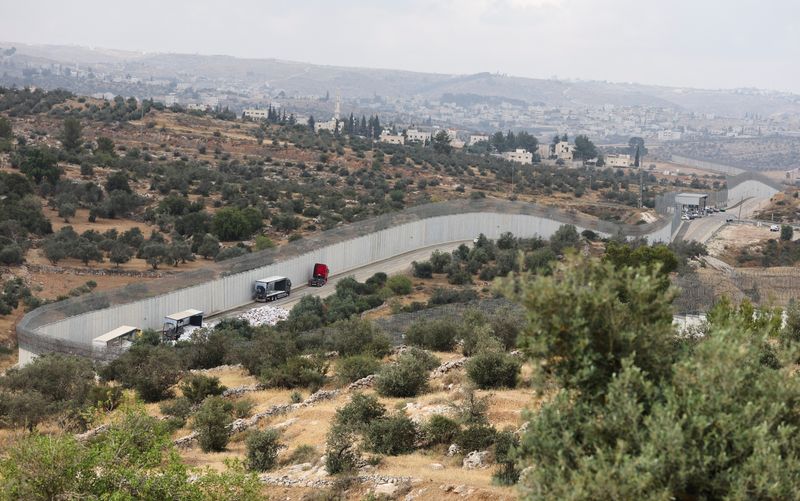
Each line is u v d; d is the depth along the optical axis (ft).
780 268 368.89
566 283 52.85
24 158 477.36
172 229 410.93
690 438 47.34
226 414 122.62
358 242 399.24
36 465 69.82
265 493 83.71
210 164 593.01
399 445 96.68
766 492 45.44
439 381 135.33
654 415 49.19
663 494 44.75
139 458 76.33
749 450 47.16
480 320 185.68
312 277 365.81
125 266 341.82
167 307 284.41
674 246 444.55
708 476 46.98
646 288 53.47
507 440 84.38
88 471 72.33
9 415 134.31
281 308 313.12
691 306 189.88
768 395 50.19
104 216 422.00
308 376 152.76
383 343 175.73
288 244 362.94
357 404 106.93
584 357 51.13
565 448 50.24
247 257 335.06
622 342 52.49
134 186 482.28
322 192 531.50
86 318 251.19
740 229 560.61
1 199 396.78
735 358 49.34
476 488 73.67
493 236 481.05
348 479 81.92
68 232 363.56
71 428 133.08
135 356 182.09
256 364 179.52
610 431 49.49
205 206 458.50
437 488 75.61
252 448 101.04
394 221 430.20
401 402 119.55
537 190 652.07
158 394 157.38
